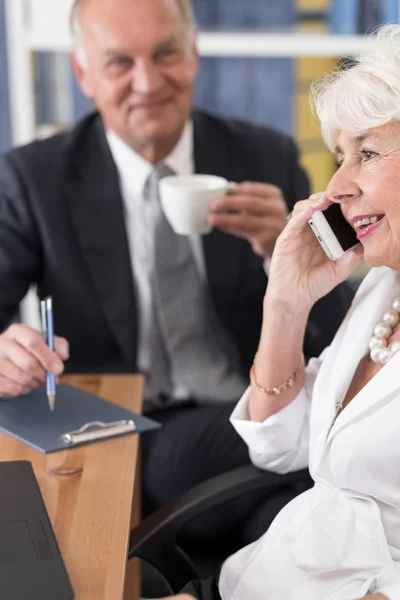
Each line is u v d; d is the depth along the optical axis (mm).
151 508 2324
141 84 2486
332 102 1651
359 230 1710
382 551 1623
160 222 2615
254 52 3475
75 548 1466
